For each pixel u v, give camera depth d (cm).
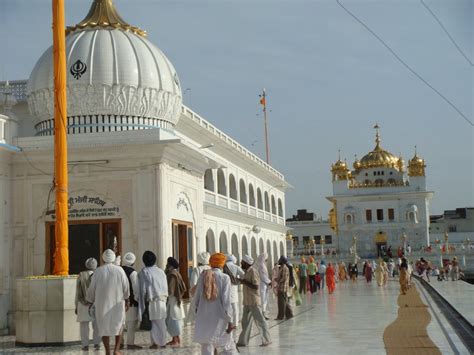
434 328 1864
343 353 1422
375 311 2491
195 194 2636
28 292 1661
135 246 2225
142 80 2542
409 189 10700
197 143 3559
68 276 1673
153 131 2275
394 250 10494
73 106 2500
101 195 2262
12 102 2364
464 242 10700
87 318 1571
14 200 2302
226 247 3994
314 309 2636
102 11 2691
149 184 2239
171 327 1622
